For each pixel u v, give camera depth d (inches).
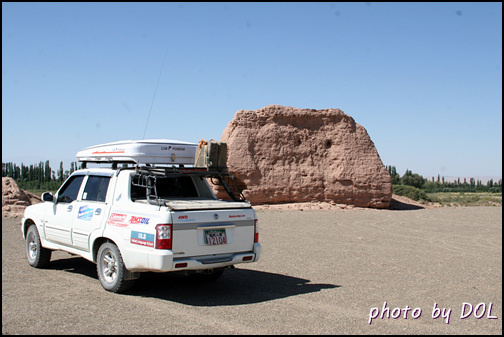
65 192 370.3
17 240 531.8
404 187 1674.5
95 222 322.7
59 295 299.6
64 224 352.8
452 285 340.2
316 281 350.3
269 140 1077.8
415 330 243.0
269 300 295.7
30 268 387.2
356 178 1077.1
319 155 1097.4
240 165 1045.2
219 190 993.5
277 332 233.9
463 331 243.1
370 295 310.2
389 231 649.0
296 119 1109.7
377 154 1111.0
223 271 346.6
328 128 1114.7
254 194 1043.3
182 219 285.1
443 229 676.1
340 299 299.6
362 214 896.3
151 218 285.4
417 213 938.7
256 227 319.6
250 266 405.4
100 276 316.2
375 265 410.6
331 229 661.9
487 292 321.7
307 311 271.9
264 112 1099.9
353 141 1101.7
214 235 298.0
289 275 370.9
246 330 236.2
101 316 255.6
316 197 1070.4
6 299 288.5
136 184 308.2
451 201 1707.7
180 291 316.8
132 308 272.4
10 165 2620.6
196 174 319.3
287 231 634.2
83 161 373.1
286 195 1059.3
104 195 331.0
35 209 393.4
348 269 393.7
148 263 281.3
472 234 625.3
